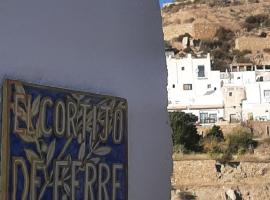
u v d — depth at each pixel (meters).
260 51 82.25
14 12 3.51
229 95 58.22
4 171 3.26
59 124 3.68
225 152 41.94
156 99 5.02
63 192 3.66
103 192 4.02
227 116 57.72
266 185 36.97
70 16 4.00
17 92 3.41
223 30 87.62
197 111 58.22
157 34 5.16
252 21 89.69
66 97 3.77
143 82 4.83
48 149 3.57
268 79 59.34
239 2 94.94
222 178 37.31
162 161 5.02
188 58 59.53
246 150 42.91
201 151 43.00
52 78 3.78
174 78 59.25
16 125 3.37
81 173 3.83
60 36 3.89
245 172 37.50
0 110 3.32
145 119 4.80
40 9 3.72
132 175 4.53
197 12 91.06
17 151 3.35
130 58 4.68
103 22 4.38
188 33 86.88
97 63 4.25
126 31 4.67
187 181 37.53
